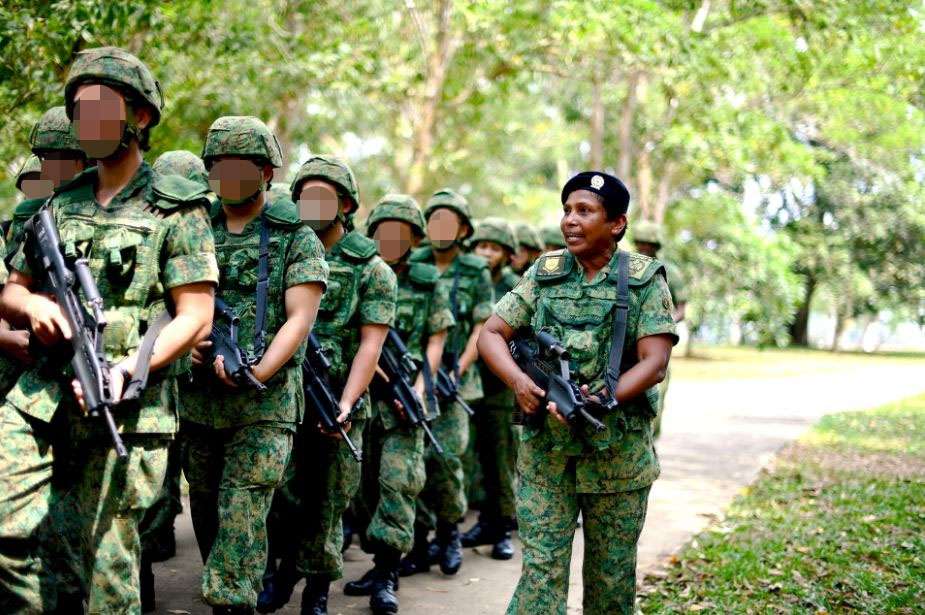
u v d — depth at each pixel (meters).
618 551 3.55
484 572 5.64
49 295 3.14
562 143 25.19
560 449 3.46
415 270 5.43
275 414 3.79
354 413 4.44
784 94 14.48
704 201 23.31
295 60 10.53
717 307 24.64
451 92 16.47
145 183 3.24
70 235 3.10
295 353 3.90
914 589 5.00
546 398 3.47
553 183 29.42
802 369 27.69
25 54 6.50
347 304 4.53
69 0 6.48
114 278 3.09
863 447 10.77
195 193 3.24
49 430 3.10
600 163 19.98
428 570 5.62
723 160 16.55
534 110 25.06
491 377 6.12
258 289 3.85
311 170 4.55
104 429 3.05
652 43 11.11
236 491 3.74
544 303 3.63
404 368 5.00
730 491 8.05
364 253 4.57
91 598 3.06
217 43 9.04
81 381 2.83
